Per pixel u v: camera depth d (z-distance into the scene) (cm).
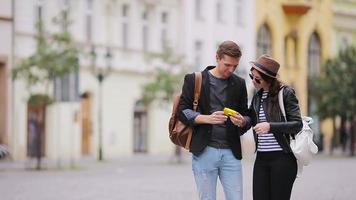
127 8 5725
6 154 1717
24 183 2983
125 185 2888
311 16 7869
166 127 6100
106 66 5441
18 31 4800
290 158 1165
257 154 1178
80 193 2525
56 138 5031
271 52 7431
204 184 1144
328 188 2708
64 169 3978
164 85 4966
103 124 5462
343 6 8306
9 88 4744
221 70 1132
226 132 1141
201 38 6506
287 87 1173
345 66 6481
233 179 1145
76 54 3912
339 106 6425
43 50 3862
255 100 1182
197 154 1134
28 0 4866
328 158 5734
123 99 5647
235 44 1129
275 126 1143
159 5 6022
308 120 1202
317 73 7844
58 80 3947
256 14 7212
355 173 3678
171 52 5200
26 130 4844
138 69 5788
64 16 4138
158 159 5247
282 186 1163
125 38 5706
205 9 6575
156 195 2441
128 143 5700
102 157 5009
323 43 8044
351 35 8438
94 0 5381
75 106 5191
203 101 1138
